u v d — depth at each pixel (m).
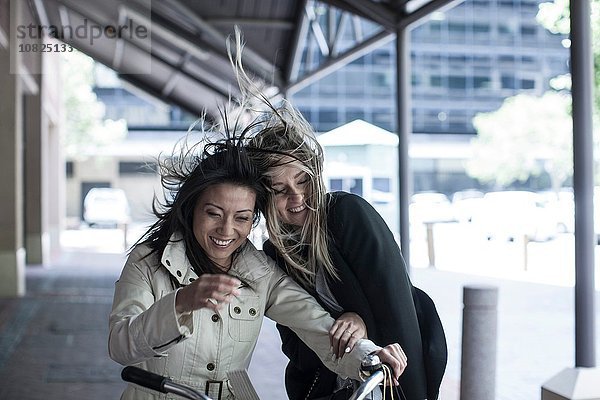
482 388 4.57
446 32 35.12
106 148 37.41
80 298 11.67
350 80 32.50
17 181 11.87
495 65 35.19
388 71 32.56
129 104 37.34
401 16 7.21
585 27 4.34
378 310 2.40
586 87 4.34
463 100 35.25
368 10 7.19
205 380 2.29
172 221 2.31
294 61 11.16
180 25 10.98
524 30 35.00
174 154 2.42
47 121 18.86
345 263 2.42
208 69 12.84
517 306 10.35
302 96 32.44
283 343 2.66
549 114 33.16
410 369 2.39
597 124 7.98
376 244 2.40
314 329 2.37
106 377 6.61
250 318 2.35
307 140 2.44
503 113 33.50
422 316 2.54
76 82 36.34
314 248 2.41
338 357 2.31
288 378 2.67
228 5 9.98
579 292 4.33
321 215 2.41
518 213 20.70
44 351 7.76
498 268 14.77
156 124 37.50
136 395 2.28
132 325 2.04
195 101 15.80
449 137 35.38
